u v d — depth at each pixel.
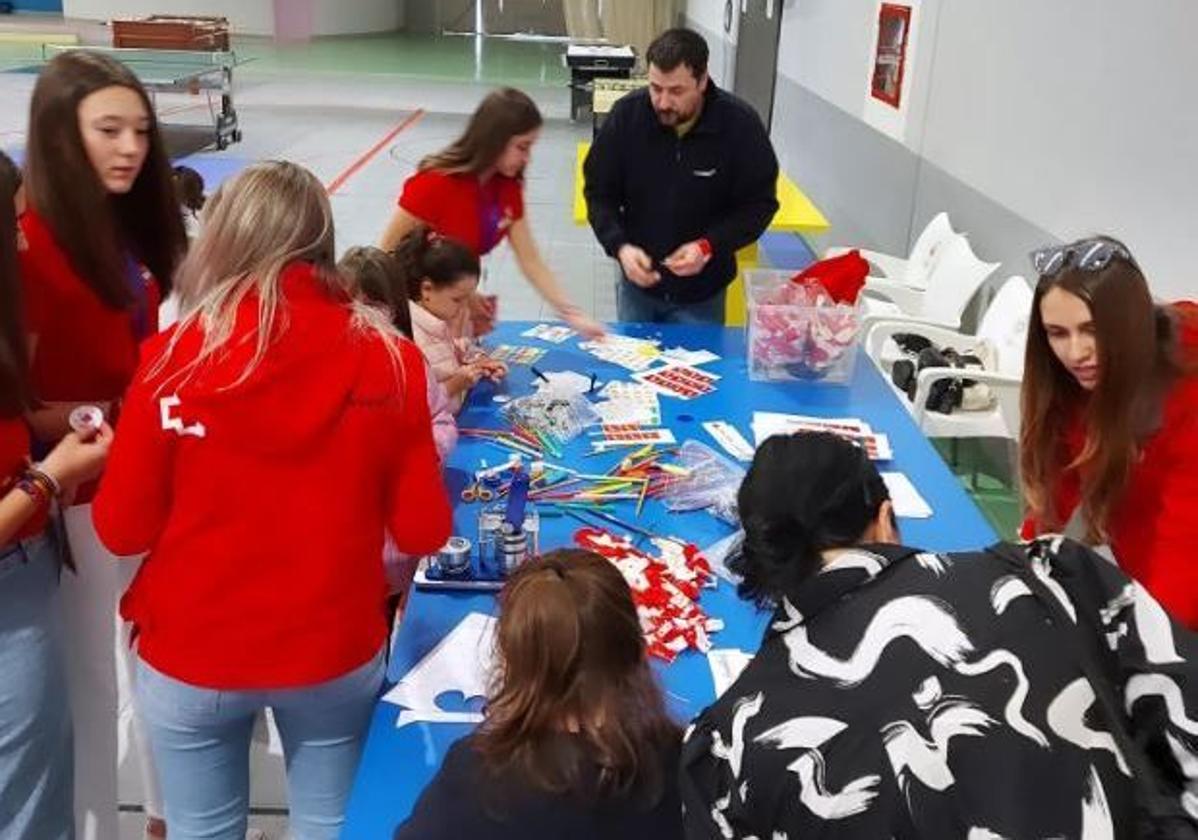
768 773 1.04
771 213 3.43
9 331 1.50
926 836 0.96
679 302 3.50
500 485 2.20
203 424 1.39
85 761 2.04
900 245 5.29
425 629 1.77
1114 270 1.58
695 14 14.58
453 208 2.77
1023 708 0.99
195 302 1.42
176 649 1.49
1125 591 1.10
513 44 18.28
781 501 1.13
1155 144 2.85
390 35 18.70
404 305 2.05
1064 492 1.84
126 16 16.91
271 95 11.94
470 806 1.15
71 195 1.74
